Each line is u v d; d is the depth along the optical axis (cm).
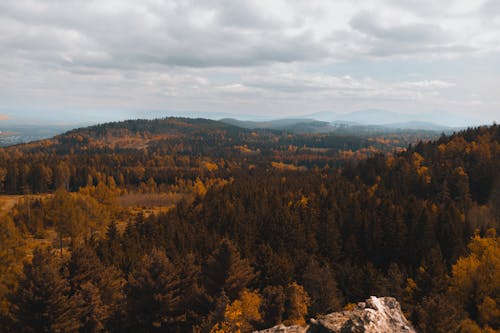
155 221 8419
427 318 2892
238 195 11369
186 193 17612
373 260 7050
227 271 3741
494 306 3788
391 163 13762
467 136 15562
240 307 3262
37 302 2830
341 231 7669
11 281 3562
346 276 5284
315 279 4512
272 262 5162
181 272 3712
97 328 3066
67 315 2920
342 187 11244
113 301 3816
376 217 7544
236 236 6819
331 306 4119
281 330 1673
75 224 7325
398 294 4553
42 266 3094
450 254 6356
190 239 6794
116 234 7356
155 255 3347
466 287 4303
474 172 10562
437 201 9500
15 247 3906
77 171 19550
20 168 17000
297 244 6844
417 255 6538
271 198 10181
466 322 3481
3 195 15938
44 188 17562
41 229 8906
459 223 7350
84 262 3906
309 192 11062
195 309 3359
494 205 9075
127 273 5412
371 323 1510
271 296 3284
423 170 11731
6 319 2956
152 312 3116
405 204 8662
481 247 5044
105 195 10656
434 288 4312
